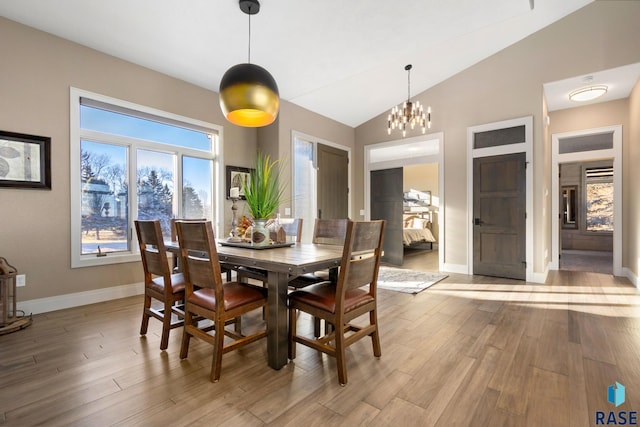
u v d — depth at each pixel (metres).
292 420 1.39
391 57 3.59
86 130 3.17
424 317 2.79
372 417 1.42
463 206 4.84
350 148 6.15
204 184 4.21
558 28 4.04
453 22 2.97
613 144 4.66
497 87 4.52
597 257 6.70
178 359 1.97
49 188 2.91
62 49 2.99
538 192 4.20
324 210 5.50
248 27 2.97
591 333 2.40
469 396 1.58
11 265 2.72
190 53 3.35
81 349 2.11
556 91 4.35
